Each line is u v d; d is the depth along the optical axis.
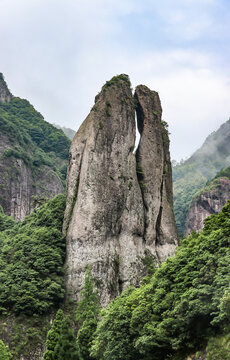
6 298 57.03
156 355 32.34
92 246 64.75
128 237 69.12
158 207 76.56
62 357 30.23
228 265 29.70
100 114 76.56
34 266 62.44
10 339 52.38
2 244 71.44
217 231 33.72
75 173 72.81
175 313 31.28
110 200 69.75
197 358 28.34
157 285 36.44
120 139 76.31
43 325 55.59
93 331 41.75
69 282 62.00
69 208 70.62
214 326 28.92
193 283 31.03
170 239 75.25
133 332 34.16
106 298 60.28
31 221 76.75
